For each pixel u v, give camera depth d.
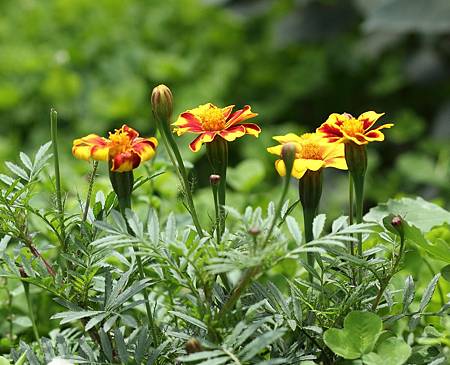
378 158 2.37
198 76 2.78
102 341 1.10
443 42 2.48
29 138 2.61
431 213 1.25
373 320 1.09
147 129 2.58
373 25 2.05
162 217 1.38
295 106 2.73
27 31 3.07
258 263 1.05
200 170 2.40
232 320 1.09
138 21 3.07
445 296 1.22
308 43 2.57
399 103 2.66
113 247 1.08
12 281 1.31
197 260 1.09
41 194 1.31
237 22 2.92
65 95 2.69
